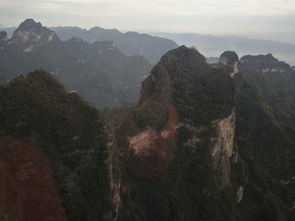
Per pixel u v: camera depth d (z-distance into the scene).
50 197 57.72
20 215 53.56
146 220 74.44
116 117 105.62
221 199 91.81
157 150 86.81
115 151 71.19
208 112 100.88
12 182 55.22
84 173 63.41
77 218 58.81
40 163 59.53
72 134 65.12
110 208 64.19
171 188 82.75
